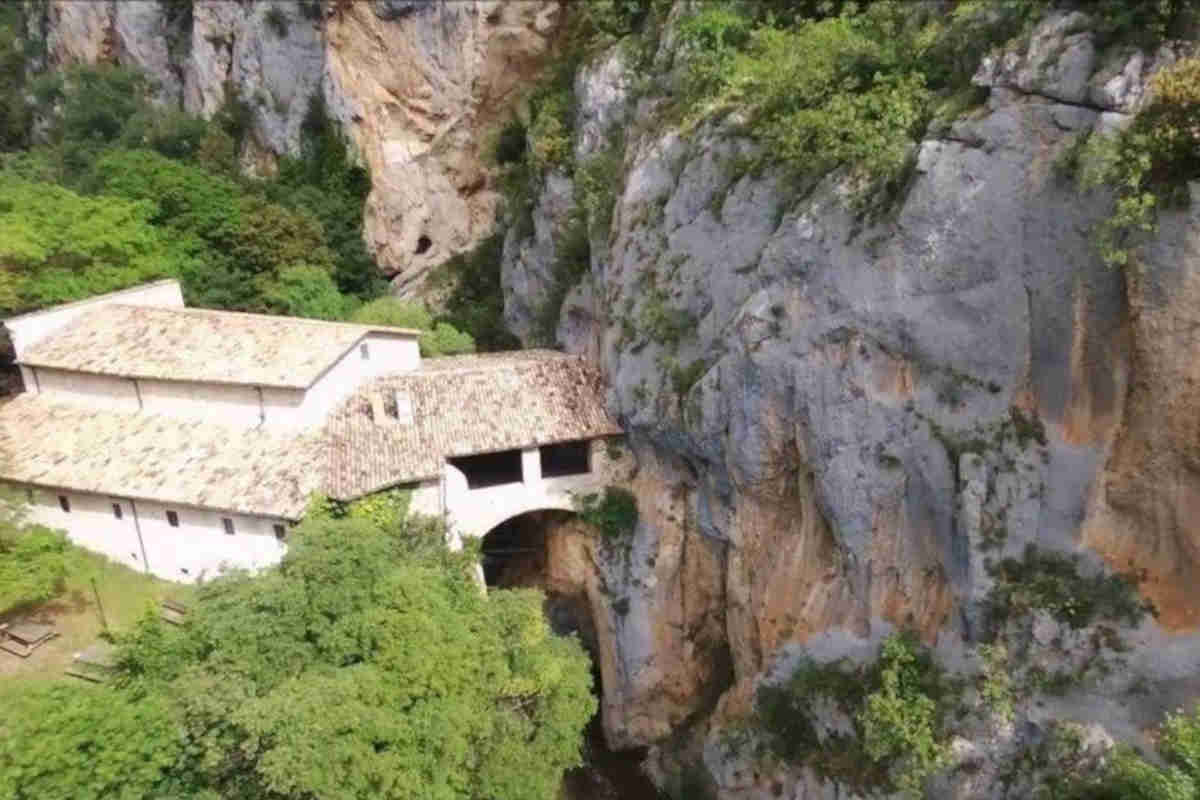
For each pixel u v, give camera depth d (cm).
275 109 4900
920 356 2264
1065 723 1966
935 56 2433
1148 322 1888
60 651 2447
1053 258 2053
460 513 2880
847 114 2434
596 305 3391
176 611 2569
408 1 4331
